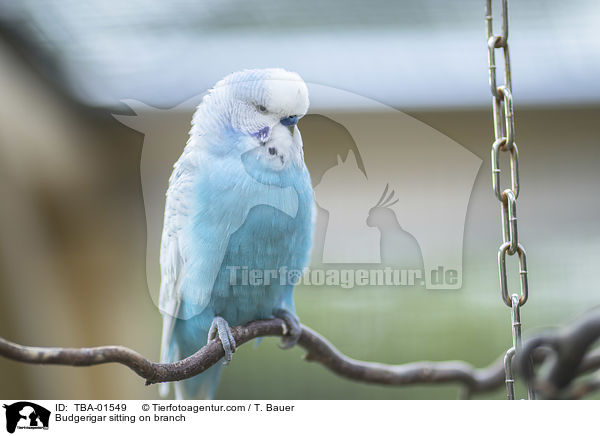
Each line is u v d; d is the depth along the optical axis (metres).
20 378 3.87
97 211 3.93
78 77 3.65
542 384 2.39
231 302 2.37
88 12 3.45
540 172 4.23
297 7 3.43
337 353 2.63
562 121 4.19
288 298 2.49
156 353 3.93
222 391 3.73
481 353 3.70
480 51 3.62
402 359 3.64
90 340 3.93
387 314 3.67
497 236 3.79
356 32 3.46
